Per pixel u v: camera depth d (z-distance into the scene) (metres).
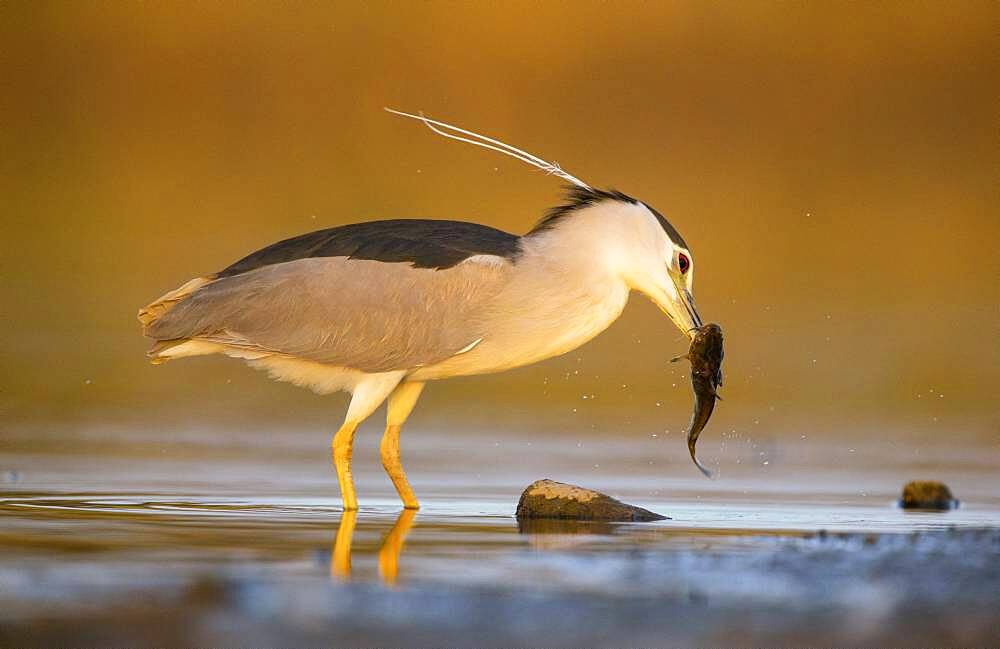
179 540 8.59
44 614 6.41
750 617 6.47
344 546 8.48
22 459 13.11
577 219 11.65
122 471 12.60
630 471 13.27
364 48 30.16
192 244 25.09
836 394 17.77
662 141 29.89
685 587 7.10
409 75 30.02
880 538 8.77
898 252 25.78
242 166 28.86
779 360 19.14
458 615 6.48
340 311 11.25
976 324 21.12
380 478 12.67
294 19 30.44
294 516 10.07
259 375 17.97
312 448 14.37
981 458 14.28
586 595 6.89
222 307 11.37
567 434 15.41
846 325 21.02
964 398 17.61
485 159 29.17
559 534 9.16
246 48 30.45
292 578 7.30
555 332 11.40
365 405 11.24
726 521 10.05
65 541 8.45
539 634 6.19
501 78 29.92
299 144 29.34
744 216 27.59
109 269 23.30
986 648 6.02
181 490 11.52
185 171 28.55
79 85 29.70
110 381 17.47
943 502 11.24
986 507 11.16
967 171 29.89
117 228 25.64
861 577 7.34
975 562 7.70
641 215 11.68
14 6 30.33
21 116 29.44
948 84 30.64
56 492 11.18
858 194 29.09
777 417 16.56
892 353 19.52
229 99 30.08
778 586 7.09
